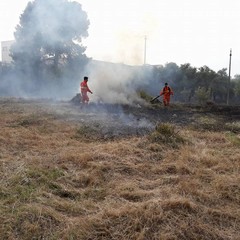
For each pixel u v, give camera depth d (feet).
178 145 24.95
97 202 15.10
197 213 13.57
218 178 17.87
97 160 21.03
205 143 26.86
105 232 12.13
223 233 12.41
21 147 24.04
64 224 12.67
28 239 11.69
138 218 12.78
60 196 15.81
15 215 12.94
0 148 23.06
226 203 15.26
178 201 13.92
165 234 11.83
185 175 18.84
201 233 12.25
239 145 26.35
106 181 17.94
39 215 13.02
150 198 15.17
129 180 17.99
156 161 21.66
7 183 16.15
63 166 19.69
